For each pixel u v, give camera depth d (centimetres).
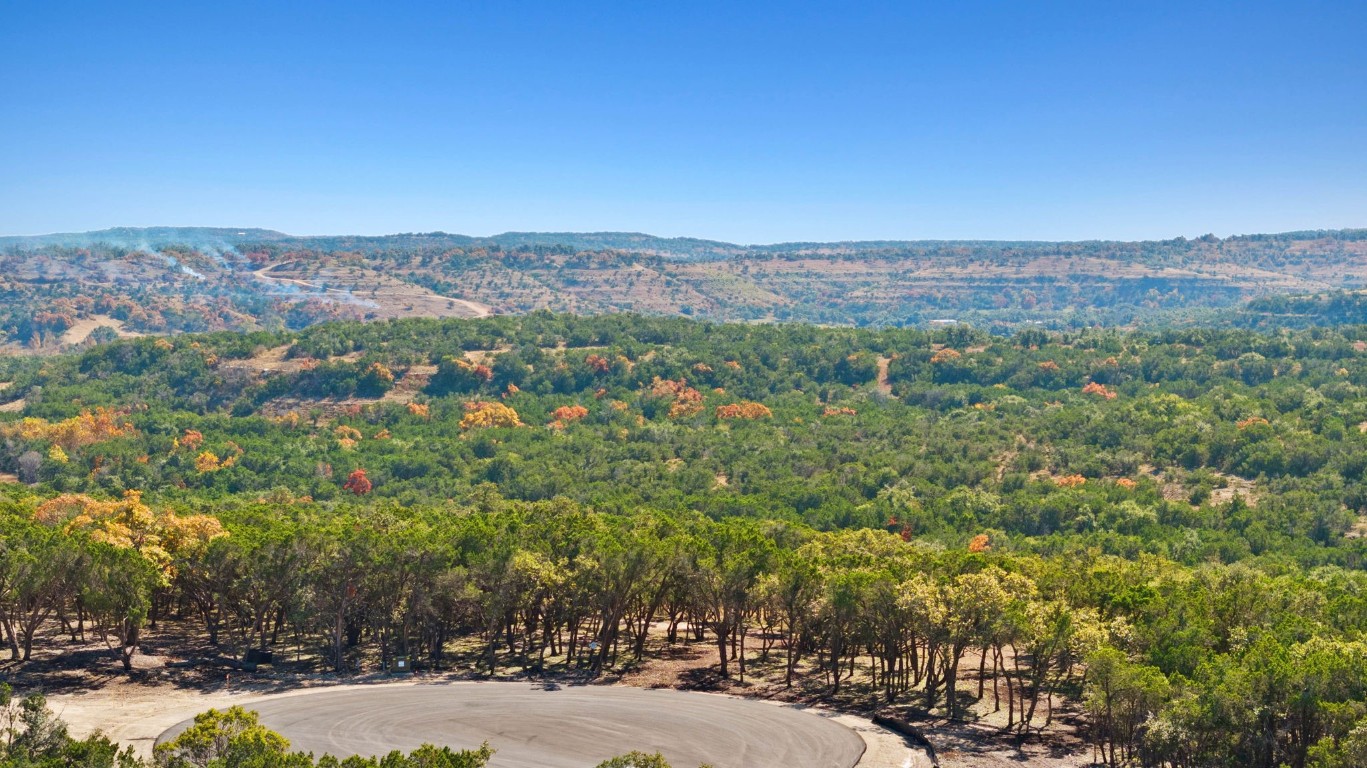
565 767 7044
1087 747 7844
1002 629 8019
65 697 8325
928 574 9206
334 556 9519
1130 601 8481
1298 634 7712
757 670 9862
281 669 9519
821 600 8938
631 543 9506
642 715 8281
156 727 7675
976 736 8044
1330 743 5919
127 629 9475
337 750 7231
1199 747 6688
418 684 9100
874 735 8025
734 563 9262
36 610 9062
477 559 9488
